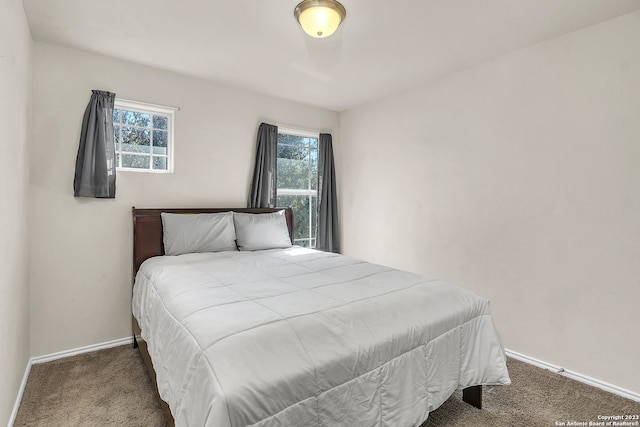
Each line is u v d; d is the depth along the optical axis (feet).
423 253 10.55
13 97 5.51
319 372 3.79
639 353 6.43
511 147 8.34
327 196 13.19
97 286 8.53
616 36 6.70
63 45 7.98
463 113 9.40
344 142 13.57
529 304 8.04
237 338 3.77
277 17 6.77
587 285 7.11
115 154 8.86
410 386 4.69
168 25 7.09
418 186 10.69
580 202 7.20
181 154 9.84
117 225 8.82
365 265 7.70
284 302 4.92
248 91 11.16
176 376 4.09
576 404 6.20
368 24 7.01
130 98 8.96
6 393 5.24
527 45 7.94
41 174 7.77
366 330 4.50
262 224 10.19
